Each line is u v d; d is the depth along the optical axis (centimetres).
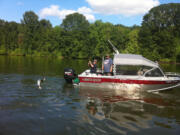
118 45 5362
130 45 4872
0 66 1962
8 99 687
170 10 4759
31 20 7162
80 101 697
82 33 5959
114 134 441
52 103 661
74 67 2108
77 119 523
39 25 7281
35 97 728
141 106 658
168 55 4738
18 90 830
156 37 4709
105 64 936
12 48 6956
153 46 4719
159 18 4809
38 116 534
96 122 507
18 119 507
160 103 698
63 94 788
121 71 896
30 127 461
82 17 6253
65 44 6038
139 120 531
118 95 796
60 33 6203
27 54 6581
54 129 455
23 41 6794
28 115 539
